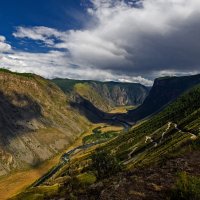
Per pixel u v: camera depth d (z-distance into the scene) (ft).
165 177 189.98
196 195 150.82
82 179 396.78
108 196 168.66
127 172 211.00
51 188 481.46
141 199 161.38
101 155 433.89
